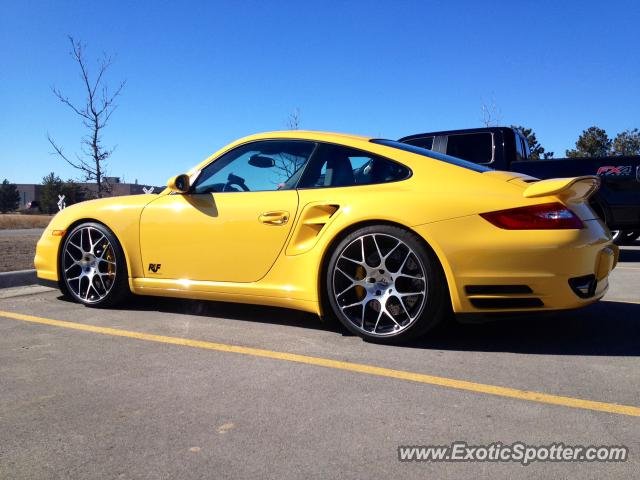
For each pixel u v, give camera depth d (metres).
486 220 3.28
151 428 2.45
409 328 3.46
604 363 3.24
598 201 7.92
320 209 3.76
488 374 3.06
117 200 4.61
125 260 4.49
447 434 2.37
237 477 2.06
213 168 4.37
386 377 3.03
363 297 3.67
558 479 2.04
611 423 2.46
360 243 3.57
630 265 7.41
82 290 4.72
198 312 4.52
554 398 2.73
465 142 8.73
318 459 2.18
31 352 3.51
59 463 2.18
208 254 4.14
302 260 3.79
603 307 4.66
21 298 5.14
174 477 2.07
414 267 3.47
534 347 3.54
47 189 61.44
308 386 2.91
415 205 3.42
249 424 2.48
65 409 2.66
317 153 4.00
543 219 3.22
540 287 3.21
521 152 9.29
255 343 3.66
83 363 3.30
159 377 3.06
